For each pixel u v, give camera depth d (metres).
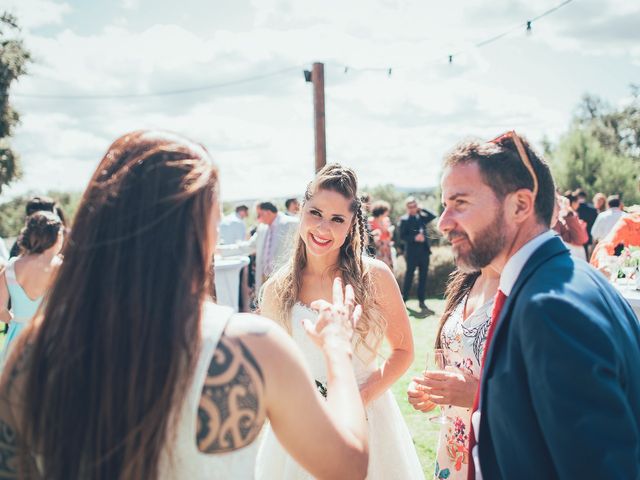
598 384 0.95
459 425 1.82
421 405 1.75
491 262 1.27
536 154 1.26
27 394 0.91
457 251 1.28
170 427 0.90
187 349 0.90
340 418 1.04
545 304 1.02
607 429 0.94
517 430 1.07
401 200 39.50
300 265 2.21
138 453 0.86
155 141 0.98
